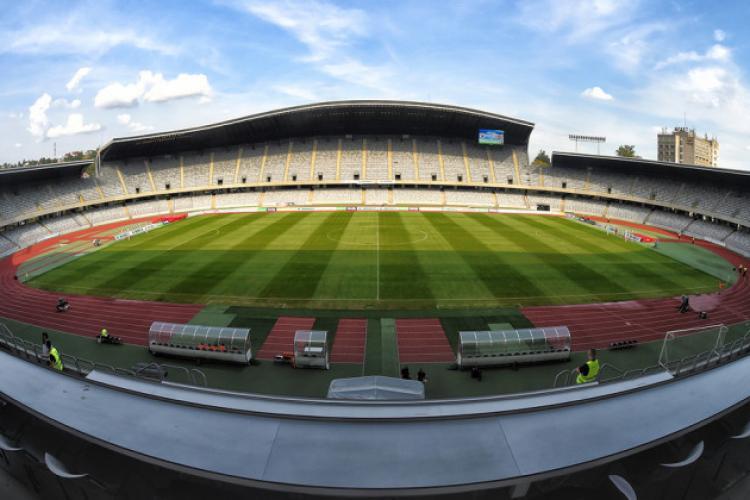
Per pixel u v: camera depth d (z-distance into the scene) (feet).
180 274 120.98
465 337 69.21
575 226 197.67
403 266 125.08
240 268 124.67
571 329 85.61
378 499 16.16
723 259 146.51
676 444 21.53
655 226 222.48
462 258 134.41
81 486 21.52
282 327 86.22
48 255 159.43
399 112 281.13
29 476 23.86
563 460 16.51
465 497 17.65
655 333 84.17
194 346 72.13
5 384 22.25
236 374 68.85
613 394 20.40
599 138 322.75
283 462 16.26
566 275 118.21
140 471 20.54
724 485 22.53
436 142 311.68
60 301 97.50
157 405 19.97
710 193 215.92
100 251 154.40
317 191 285.43
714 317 92.12
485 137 296.51
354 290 105.70
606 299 101.45
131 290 109.81
